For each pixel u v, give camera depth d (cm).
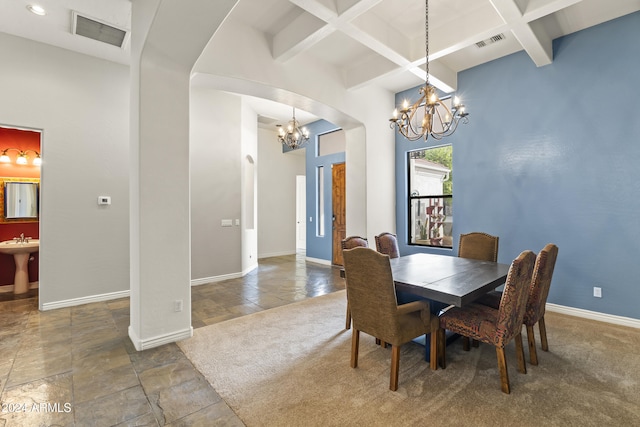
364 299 216
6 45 331
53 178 359
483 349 265
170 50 254
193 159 491
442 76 421
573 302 348
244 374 223
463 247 360
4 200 446
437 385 208
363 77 423
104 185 393
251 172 649
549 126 364
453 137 455
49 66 355
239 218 550
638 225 309
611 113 323
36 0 274
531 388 204
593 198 335
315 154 723
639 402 188
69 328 303
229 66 321
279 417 177
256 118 640
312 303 394
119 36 338
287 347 267
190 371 226
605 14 314
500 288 394
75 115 372
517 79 390
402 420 174
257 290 459
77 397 194
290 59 367
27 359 241
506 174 400
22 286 425
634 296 311
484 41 365
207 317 342
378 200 500
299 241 911
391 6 307
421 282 234
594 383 209
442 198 489
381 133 506
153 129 262
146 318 261
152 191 262
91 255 385
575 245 347
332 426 169
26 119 342
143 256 258
